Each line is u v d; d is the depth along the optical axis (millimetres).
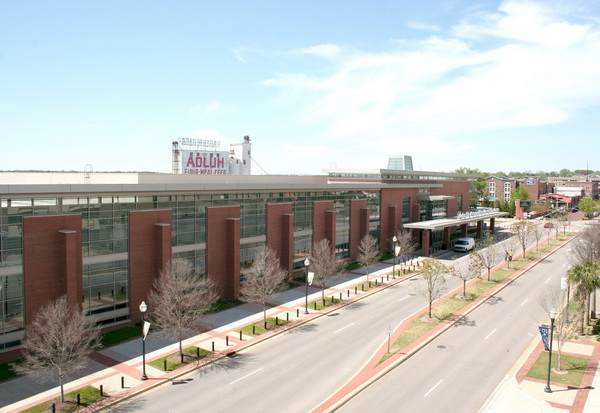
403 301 45344
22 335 30172
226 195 44906
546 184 188750
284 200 52219
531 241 86188
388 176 75188
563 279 40438
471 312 41938
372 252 57219
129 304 36656
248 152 72375
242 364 29953
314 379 27609
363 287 49969
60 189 31453
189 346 32781
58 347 25297
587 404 24156
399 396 25406
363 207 64750
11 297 29656
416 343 33531
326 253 49656
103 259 34875
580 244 58594
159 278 37000
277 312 41094
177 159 56781
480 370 28875
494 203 148500
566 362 29797
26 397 25156
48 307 28266
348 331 36469
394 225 70812
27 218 29875
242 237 46906
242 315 40125
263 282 42406
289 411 23672
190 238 41562
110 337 34125
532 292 48969
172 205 39844
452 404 24391
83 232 33625
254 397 25297
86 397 25156
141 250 37062
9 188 28922
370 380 27250
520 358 30703
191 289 40125
